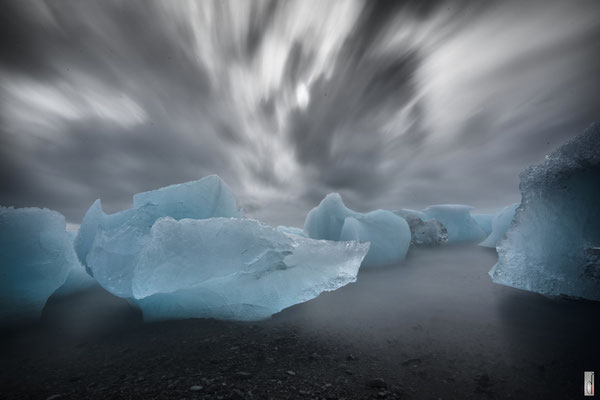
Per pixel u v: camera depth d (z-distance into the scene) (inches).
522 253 145.8
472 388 71.6
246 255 130.9
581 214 130.3
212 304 130.8
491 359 84.7
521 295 142.4
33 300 129.0
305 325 117.7
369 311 131.4
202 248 129.2
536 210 144.6
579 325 105.0
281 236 151.9
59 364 90.4
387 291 161.2
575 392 68.3
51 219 143.5
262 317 127.8
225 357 89.5
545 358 83.8
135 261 136.2
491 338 98.0
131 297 135.9
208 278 123.1
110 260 138.3
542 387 70.9
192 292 130.3
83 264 170.2
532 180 149.1
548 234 138.4
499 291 150.6
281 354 91.2
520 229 149.3
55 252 139.3
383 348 95.0
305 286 139.9
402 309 131.5
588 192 129.5
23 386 77.2
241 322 123.9
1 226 127.9
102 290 185.3
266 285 137.4
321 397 67.7
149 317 129.4
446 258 246.2
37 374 84.1
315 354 90.9
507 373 77.3
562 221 135.0
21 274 127.6
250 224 142.7
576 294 125.1
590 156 130.3
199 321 125.9
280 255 143.6
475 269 202.7
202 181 187.5
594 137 132.4
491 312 121.9
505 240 153.9
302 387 72.0
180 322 125.9
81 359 93.5
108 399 68.4
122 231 147.9
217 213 187.0
